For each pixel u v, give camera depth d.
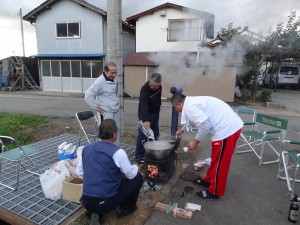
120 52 5.05
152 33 13.99
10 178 3.54
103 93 3.89
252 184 3.60
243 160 4.47
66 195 2.96
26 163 4.05
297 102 12.37
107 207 2.41
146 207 2.94
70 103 11.38
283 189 3.48
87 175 2.40
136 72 13.34
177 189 3.38
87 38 15.36
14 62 16.84
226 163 2.98
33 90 16.97
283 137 4.00
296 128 7.11
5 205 2.88
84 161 2.46
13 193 3.14
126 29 16.75
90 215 2.69
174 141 3.63
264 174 3.92
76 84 16.14
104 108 3.93
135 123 7.48
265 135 4.21
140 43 14.27
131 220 2.70
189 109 2.93
